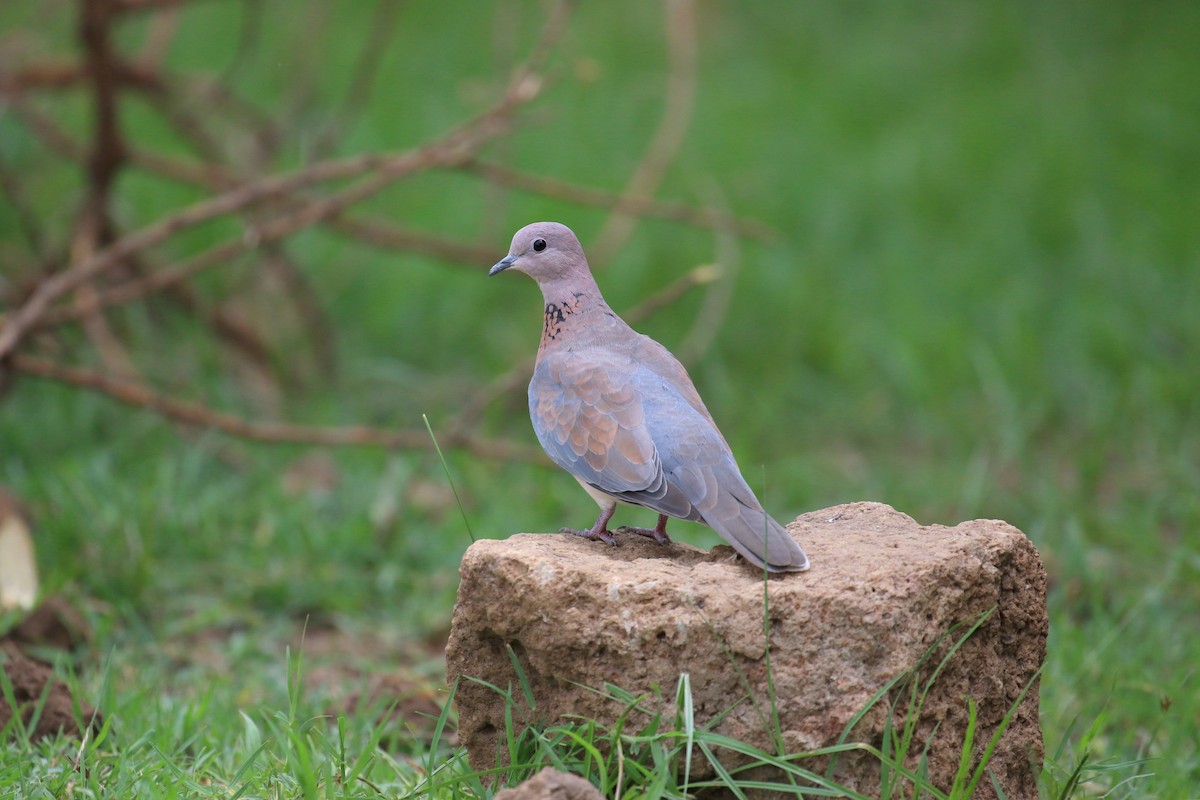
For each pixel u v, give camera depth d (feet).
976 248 62.23
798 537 22.76
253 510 40.04
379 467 45.03
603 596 20.76
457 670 22.04
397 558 38.42
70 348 45.85
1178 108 75.46
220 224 57.67
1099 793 25.39
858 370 53.93
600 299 27.89
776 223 63.62
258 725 27.25
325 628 35.63
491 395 41.42
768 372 53.98
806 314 57.00
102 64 46.26
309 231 58.39
